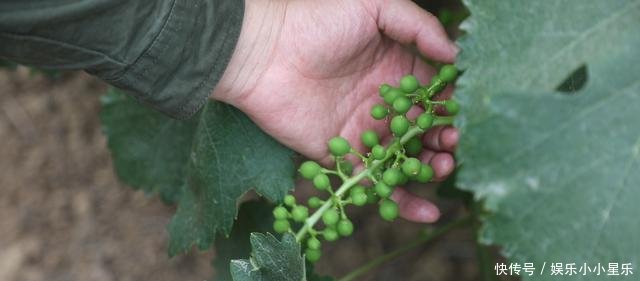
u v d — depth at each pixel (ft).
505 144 1.25
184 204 2.16
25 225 3.39
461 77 1.39
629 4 1.32
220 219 2.02
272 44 1.87
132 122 2.33
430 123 1.70
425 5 2.55
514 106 1.25
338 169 1.76
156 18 1.72
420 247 3.09
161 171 2.33
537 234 1.26
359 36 1.90
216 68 1.81
